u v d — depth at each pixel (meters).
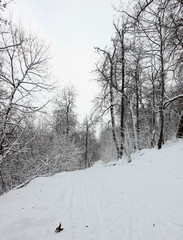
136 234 3.81
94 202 5.94
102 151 26.55
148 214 4.65
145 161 10.48
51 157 16.45
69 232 3.96
